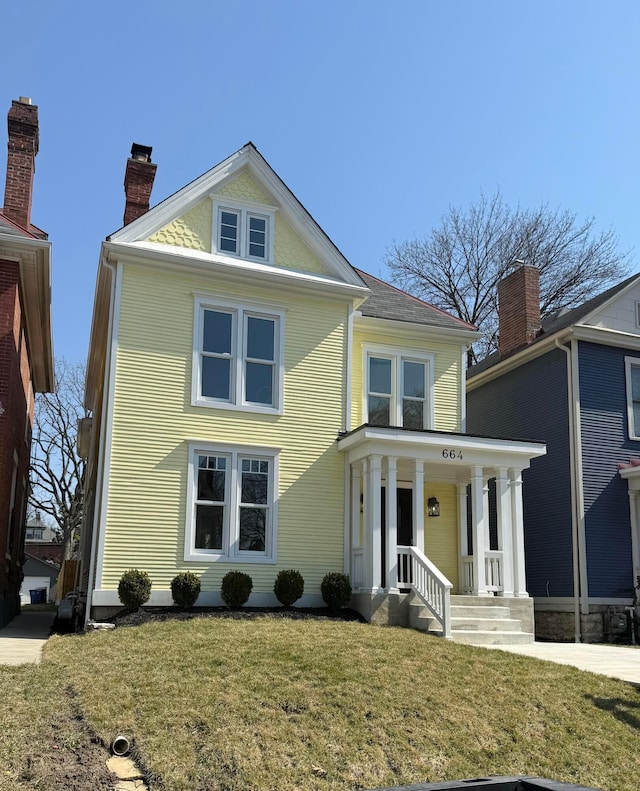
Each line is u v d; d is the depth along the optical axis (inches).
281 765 268.4
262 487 622.8
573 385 753.0
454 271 1473.9
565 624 721.0
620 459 755.4
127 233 612.7
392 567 581.9
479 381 921.5
